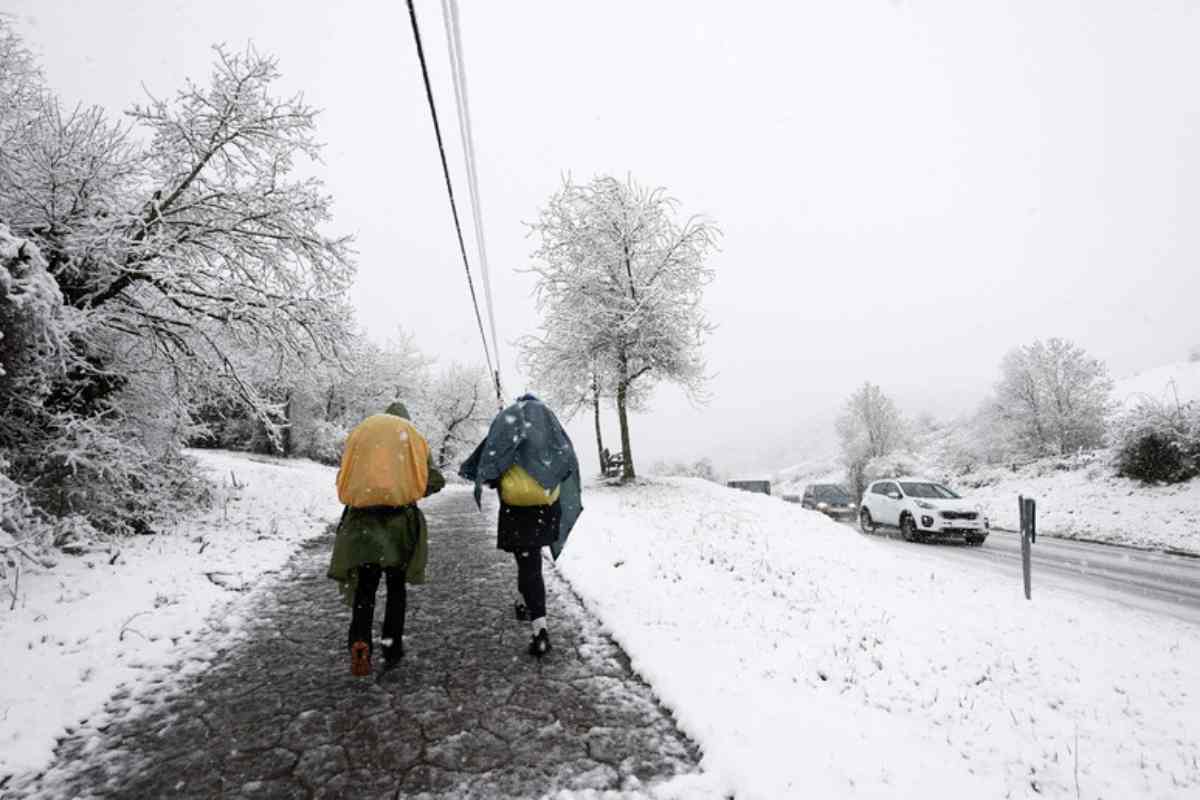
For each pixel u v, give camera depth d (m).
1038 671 4.17
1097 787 2.77
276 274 8.93
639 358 18.84
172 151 8.09
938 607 5.54
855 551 8.13
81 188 7.07
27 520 5.12
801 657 3.95
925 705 3.46
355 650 3.17
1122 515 16.41
